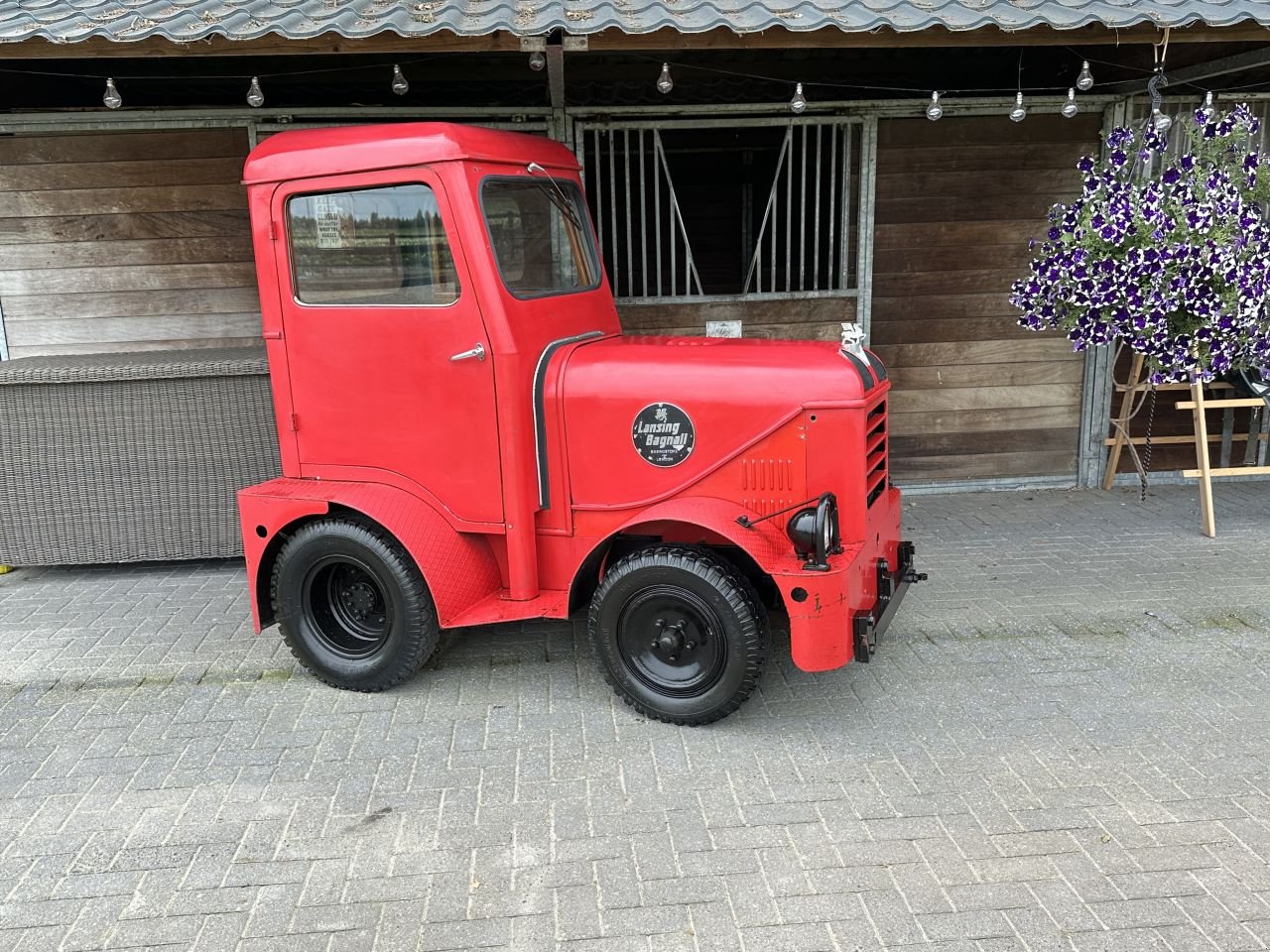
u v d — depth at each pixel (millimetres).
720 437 3197
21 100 5285
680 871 2619
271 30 3631
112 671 3910
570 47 3779
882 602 3363
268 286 3461
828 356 3227
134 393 4711
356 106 5301
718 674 3201
